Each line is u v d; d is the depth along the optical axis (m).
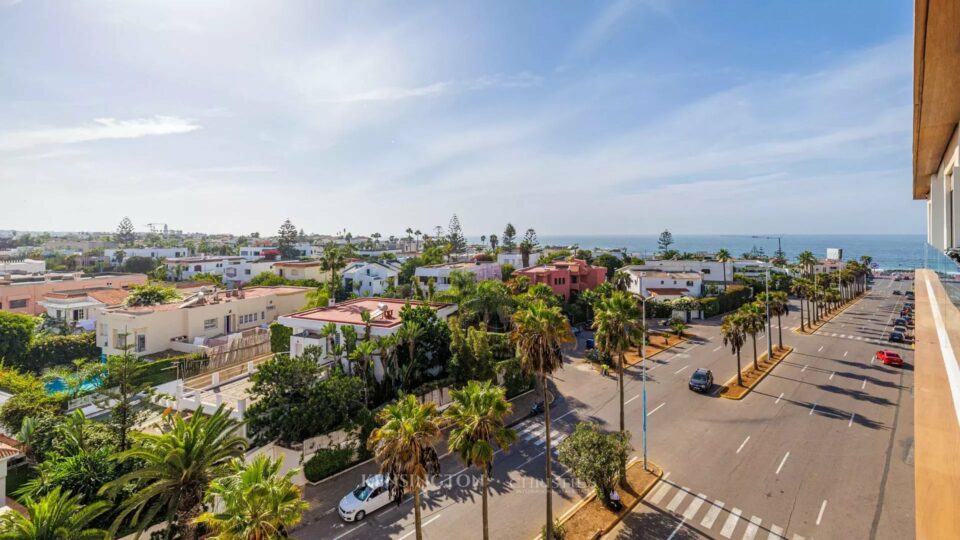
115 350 45.25
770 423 32.25
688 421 32.75
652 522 21.77
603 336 26.91
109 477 21.22
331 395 26.83
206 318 50.94
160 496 18.70
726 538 20.52
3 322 41.56
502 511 23.05
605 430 31.38
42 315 56.53
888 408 34.97
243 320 55.59
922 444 6.31
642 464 26.66
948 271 7.75
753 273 104.88
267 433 25.69
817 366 46.22
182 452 17.94
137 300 53.19
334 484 25.66
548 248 165.50
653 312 71.00
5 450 21.31
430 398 33.66
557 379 42.59
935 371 8.35
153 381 35.88
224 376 37.56
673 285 80.94
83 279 71.88
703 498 23.50
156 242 192.00
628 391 39.19
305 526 22.08
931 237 13.03
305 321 37.84
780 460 27.06
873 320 71.62
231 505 14.68
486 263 83.75
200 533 20.58
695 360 48.38
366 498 22.95
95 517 19.14
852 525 21.12
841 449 28.31
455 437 18.48
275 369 26.72
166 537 18.83
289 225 136.75
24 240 191.12
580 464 22.33
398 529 21.83
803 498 23.28
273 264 94.31
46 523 15.64
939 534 5.07
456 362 35.59
